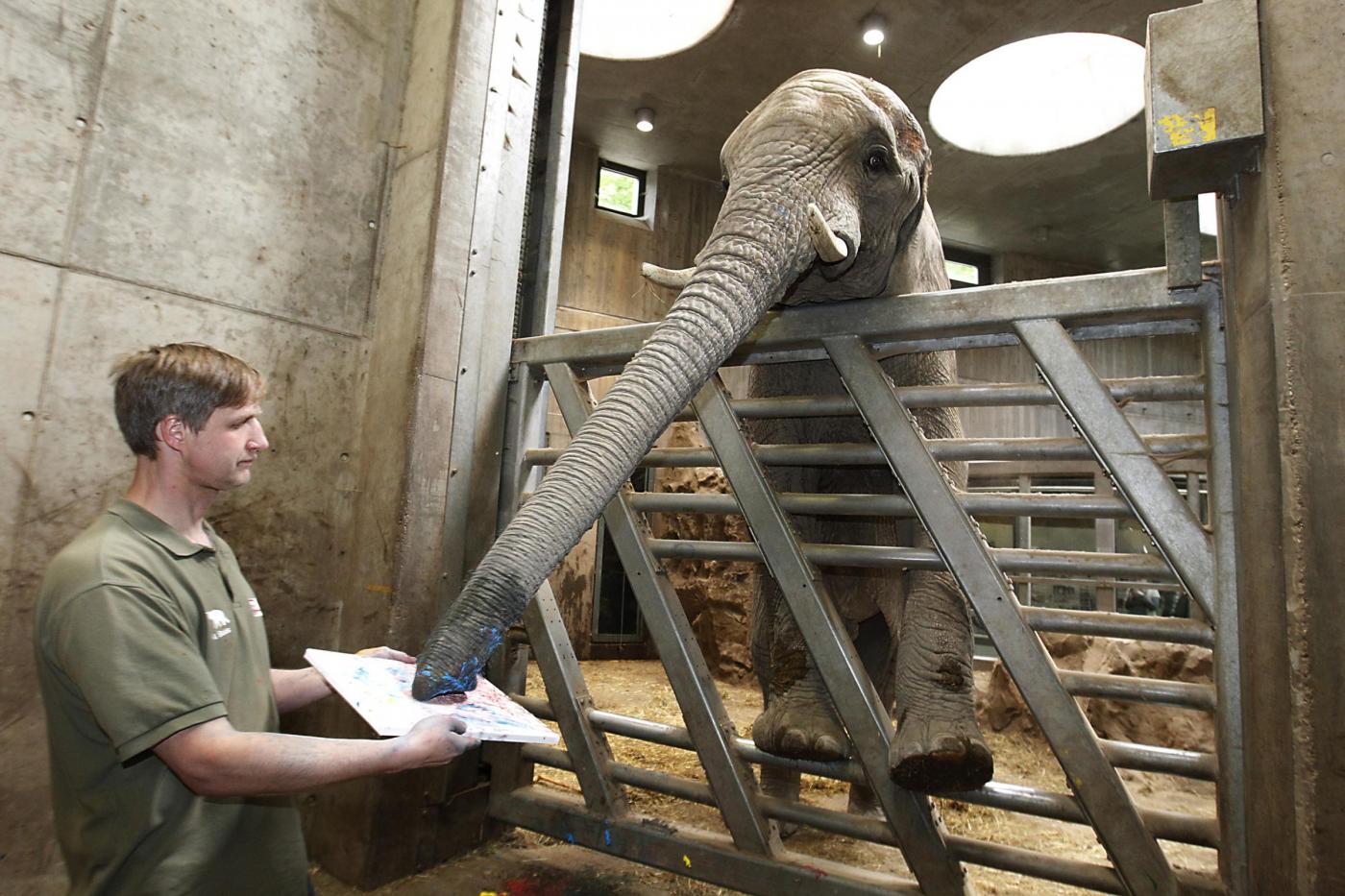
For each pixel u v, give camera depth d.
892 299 2.41
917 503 2.31
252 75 2.85
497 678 3.17
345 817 2.80
